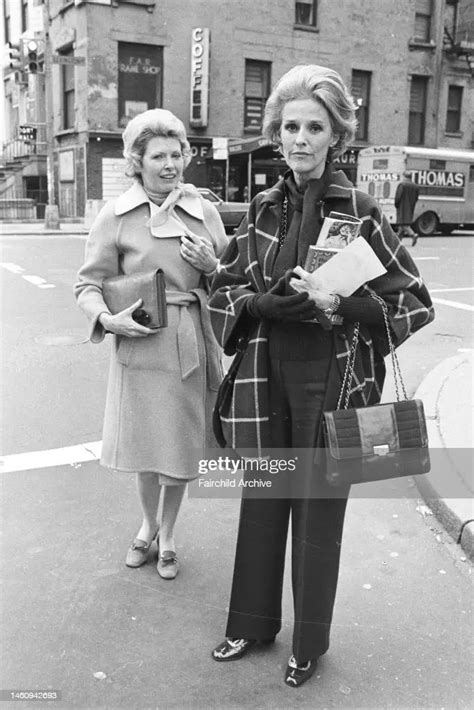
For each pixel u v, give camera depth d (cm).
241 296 235
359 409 223
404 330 228
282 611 292
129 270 298
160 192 296
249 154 2259
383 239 228
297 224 230
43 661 262
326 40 2555
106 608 296
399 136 2758
